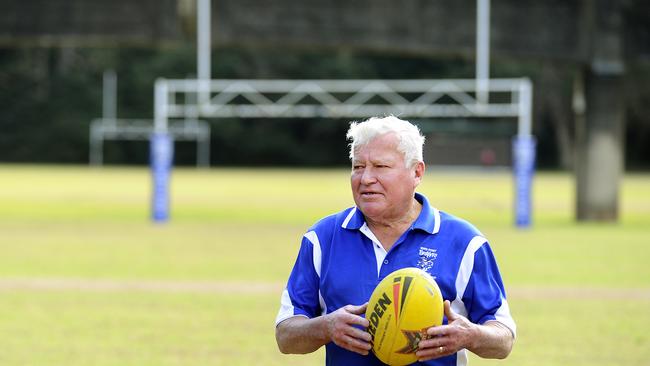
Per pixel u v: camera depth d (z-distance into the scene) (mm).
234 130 120188
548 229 40062
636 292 22953
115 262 28453
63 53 119812
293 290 8727
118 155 120250
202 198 60406
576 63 43469
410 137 8367
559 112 115688
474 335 7984
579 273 26344
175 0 41406
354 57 114688
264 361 15406
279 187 72875
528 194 40781
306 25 41812
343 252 8562
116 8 41562
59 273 25906
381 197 8305
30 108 118750
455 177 97812
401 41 42125
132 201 56656
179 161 122875
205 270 26656
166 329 18047
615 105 43438
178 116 119500
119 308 20359
